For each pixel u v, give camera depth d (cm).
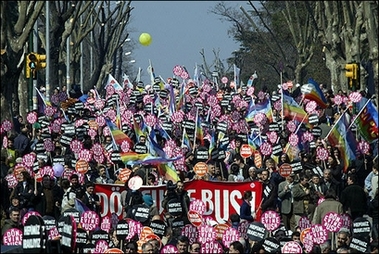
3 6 6694
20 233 3997
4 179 5109
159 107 7994
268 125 7769
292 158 6431
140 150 6209
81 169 5628
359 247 4134
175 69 9188
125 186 5250
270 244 4162
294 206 5344
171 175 5619
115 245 4503
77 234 4191
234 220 4825
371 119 6162
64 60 13450
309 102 7338
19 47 6975
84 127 7338
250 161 6494
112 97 8675
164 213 5069
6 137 6431
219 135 6931
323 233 4312
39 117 8162
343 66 10181
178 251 4047
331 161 5928
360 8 9431
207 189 5262
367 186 5722
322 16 10531
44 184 4953
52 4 10956
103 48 13375
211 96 8531
